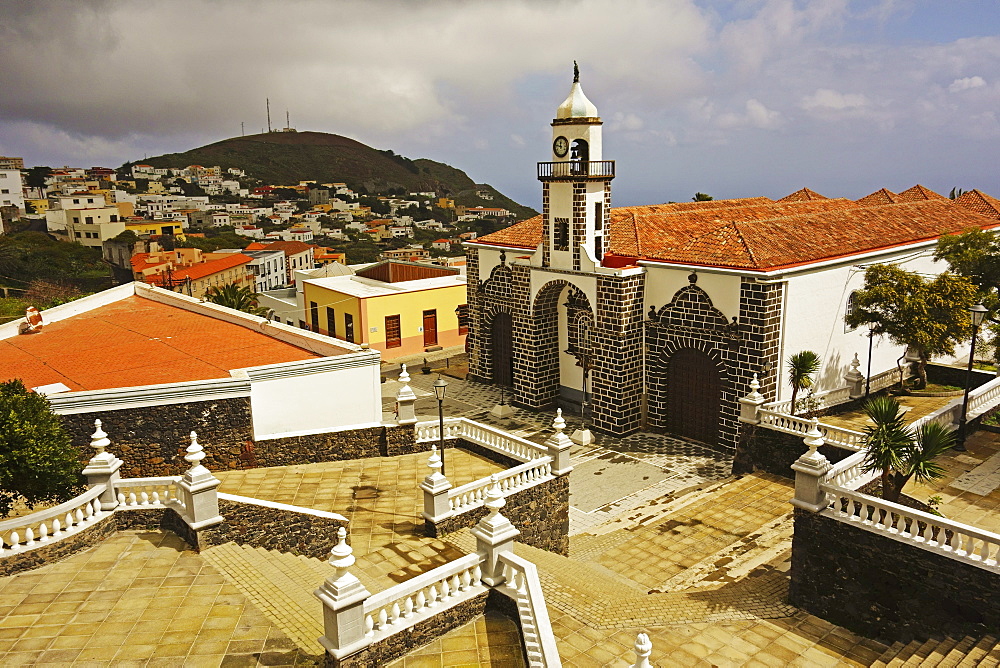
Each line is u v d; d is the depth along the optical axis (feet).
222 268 254.47
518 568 42.65
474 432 77.05
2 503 52.54
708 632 47.96
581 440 101.30
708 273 92.94
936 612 47.32
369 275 169.27
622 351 101.40
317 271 188.44
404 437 76.89
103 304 129.18
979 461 68.33
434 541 56.80
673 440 101.76
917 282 90.07
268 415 77.61
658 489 85.35
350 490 67.62
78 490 55.77
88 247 322.96
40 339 101.35
